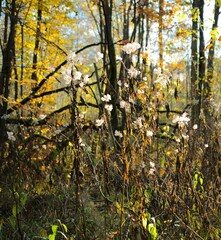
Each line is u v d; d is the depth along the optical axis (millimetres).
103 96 3670
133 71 3428
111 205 3330
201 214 3604
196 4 10992
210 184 4211
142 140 3270
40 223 4008
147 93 3561
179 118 3645
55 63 9281
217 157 4266
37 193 4480
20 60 11844
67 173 4402
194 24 11195
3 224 4168
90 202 3926
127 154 3160
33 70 8945
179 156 3590
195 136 4441
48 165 4719
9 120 6918
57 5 9758
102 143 3365
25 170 4555
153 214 3613
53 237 2916
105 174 3295
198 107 8227
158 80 3553
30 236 3748
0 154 5562
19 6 9391
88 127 4988
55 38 10820
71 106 3002
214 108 5328
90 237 3547
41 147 5062
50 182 4316
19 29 10625
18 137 4812
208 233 3492
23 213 4227
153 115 3498
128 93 3365
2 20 12391
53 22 10539
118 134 3273
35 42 10641
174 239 3434
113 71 6852
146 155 3422
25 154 4641
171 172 3711
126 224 3197
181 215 3533
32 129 5094
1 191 4422
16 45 11594
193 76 10984
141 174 3275
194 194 3623
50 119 6152
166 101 3635
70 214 3979
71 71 2953
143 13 9609
